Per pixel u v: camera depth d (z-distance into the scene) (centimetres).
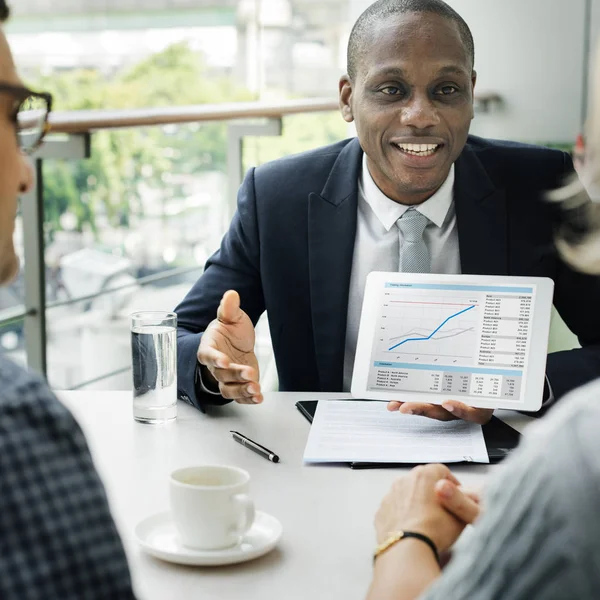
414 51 158
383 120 160
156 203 360
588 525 52
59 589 56
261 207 173
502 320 135
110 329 283
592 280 167
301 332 172
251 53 718
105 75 750
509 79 480
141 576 86
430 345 136
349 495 107
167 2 740
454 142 161
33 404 57
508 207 171
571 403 57
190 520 89
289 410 142
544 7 468
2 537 55
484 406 131
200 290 173
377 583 80
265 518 98
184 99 749
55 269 362
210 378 142
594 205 85
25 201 212
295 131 292
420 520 87
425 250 167
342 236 169
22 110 72
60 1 729
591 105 74
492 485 59
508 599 55
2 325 213
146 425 134
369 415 137
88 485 58
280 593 83
